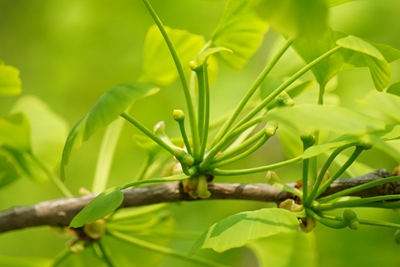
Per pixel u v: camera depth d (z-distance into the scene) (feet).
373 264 2.28
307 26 1.39
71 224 1.57
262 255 1.98
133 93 1.59
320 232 2.34
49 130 1.98
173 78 1.94
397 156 1.47
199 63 1.60
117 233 1.84
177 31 1.87
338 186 1.70
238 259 2.54
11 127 1.84
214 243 1.53
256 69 2.63
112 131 1.88
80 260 2.02
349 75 2.22
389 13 2.29
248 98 1.65
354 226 1.60
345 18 2.30
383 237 2.27
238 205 2.64
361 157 2.32
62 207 1.77
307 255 1.97
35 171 1.92
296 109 1.49
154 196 1.73
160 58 1.90
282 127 1.85
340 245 2.31
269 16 1.39
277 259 1.97
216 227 1.56
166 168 1.75
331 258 2.32
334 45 1.65
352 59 1.66
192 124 1.64
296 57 1.88
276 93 1.62
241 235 1.52
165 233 1.91
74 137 1.58
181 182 1.73
